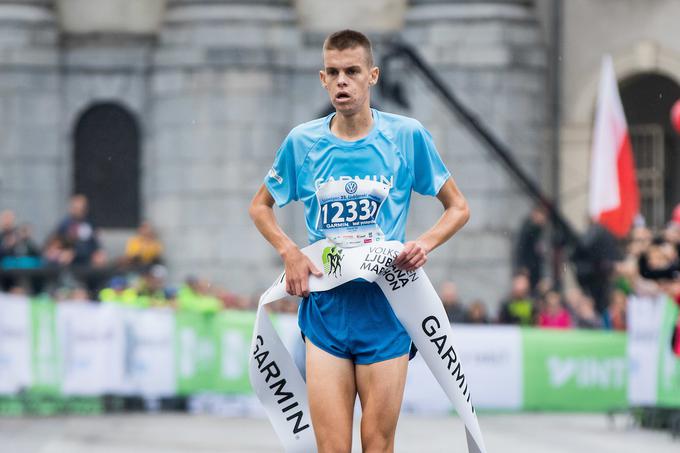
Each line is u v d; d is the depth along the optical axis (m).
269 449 30.95
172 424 36.84
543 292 46.75
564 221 52.25
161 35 59.88
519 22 59.22
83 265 50.38
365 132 15.70
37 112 60.28
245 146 58.78
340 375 15.75
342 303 15.75
